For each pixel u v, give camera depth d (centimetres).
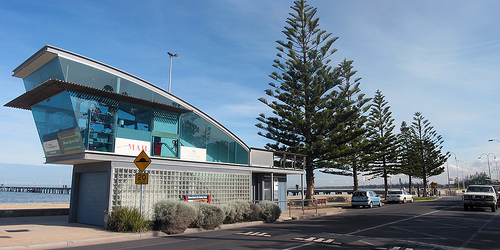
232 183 1708
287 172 2095
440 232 1103
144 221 1125
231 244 884
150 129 1471
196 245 873
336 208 2428
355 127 3016
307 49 3002
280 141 2959
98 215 1295
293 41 3009
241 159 1833
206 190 1562
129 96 1302
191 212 1176
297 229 1216
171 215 1120
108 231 1110
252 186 1933
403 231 1130
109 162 1248
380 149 3612
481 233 1080
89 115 1245
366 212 2058
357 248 815
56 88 1214
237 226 1362
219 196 1622
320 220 1580
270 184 2034
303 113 2867
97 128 1268
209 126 1730
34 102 1419
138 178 1159
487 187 2177
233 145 1814
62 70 1234
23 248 810
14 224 1309
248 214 1453
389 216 1738
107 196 1214
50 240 907
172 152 1519
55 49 1234
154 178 1359
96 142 1259
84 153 1168
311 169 2886
